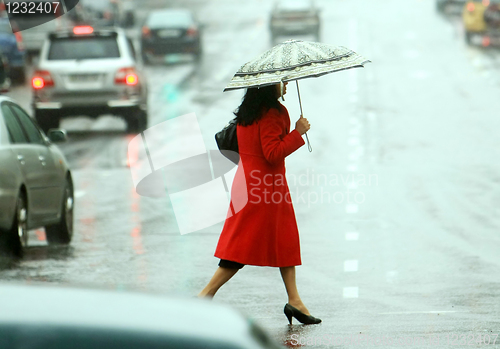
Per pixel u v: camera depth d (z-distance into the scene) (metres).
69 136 55.12
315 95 71.38
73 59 53.09
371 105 66.19
